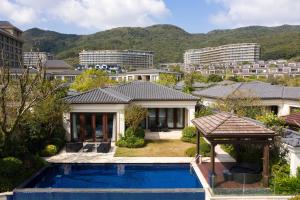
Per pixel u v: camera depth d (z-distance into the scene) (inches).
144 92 1293.1
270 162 703.7
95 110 1093.8
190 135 1107.9
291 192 611.2
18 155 762.8
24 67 1008.9
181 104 1229.1
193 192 627.2
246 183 662.5
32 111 900.0
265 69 5585.6
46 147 928.9
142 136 1104.8
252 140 652.1
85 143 1080.2
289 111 1362.0
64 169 839.7
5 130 732.7
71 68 4485.7
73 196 621.6
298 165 641.0
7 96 832.9
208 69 6323.8
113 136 1109.1
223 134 642.2
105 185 711.7
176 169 835.4
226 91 1454.2
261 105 1288.1
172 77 3016.7
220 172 748.0
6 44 3964.1
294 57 6609.3
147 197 621.6
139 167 844.6
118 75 4057.6
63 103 1033.5
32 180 714.8
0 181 652.1
